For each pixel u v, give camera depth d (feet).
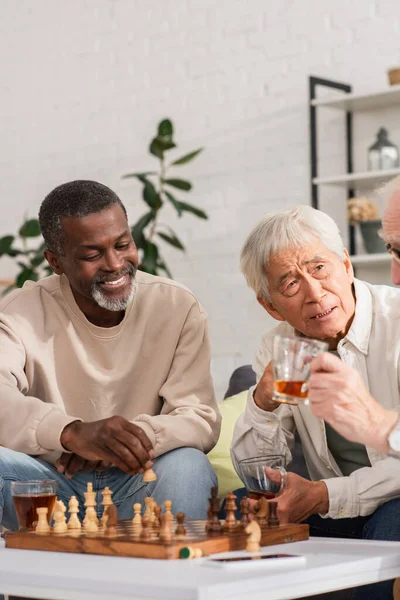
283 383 5.60
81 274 8.29
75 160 18.44
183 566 5.17
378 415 5.72
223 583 4.69
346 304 7.57
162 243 17.29
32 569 5.30
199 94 16.85
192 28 16.98
